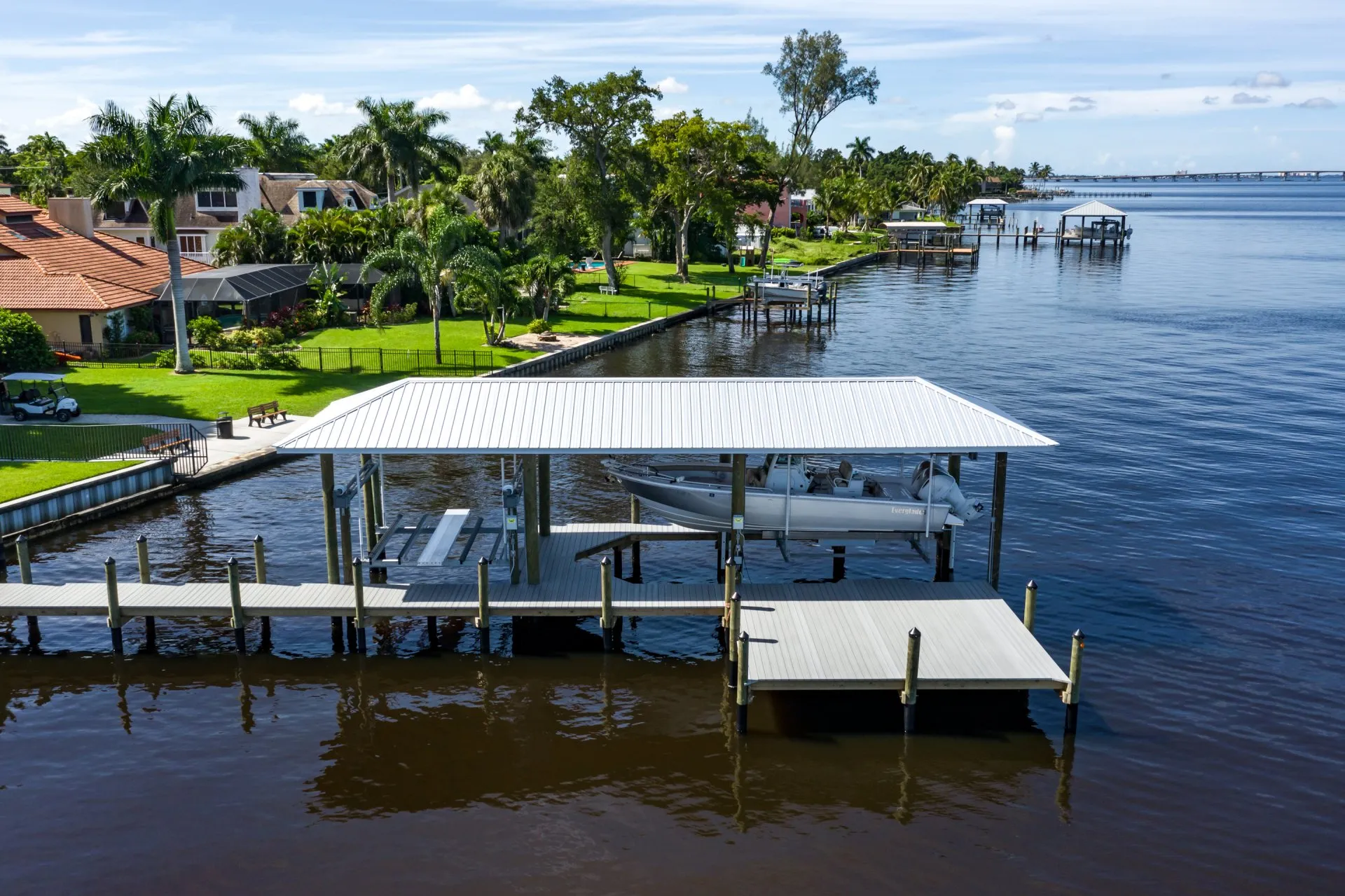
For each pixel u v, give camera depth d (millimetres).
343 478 36094
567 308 75188
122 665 22984
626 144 82750
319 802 17906
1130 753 19297
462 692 21891
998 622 21969
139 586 24234
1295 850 16500
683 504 26078
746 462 28375
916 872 16016
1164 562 28766
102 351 51469
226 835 16938
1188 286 101688
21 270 52844
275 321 59500
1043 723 20375
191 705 21297
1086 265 127000
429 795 18125
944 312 83312
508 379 24719
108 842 16703
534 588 23797
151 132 45719
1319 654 23188
